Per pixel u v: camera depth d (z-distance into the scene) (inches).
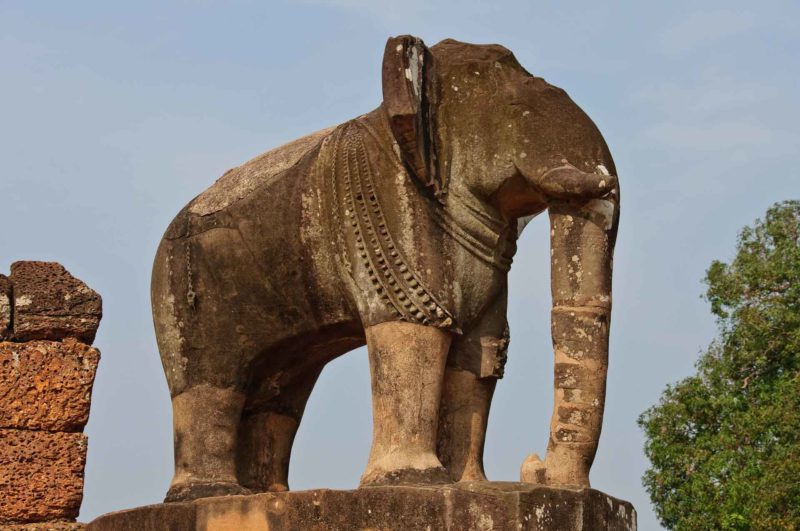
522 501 248.5
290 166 289.3
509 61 283.3
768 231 764.0
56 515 333.1
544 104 273.9
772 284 745.6
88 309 345.1
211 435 292.0
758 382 731.4
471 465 278.1
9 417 334.0
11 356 336.2
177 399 296.0
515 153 269.9
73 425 338.6
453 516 249.8
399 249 270.2
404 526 251.6
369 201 273.3
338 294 281.1
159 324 301.0
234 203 292.7
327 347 296.4
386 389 268.5
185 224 298.7
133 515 282.0
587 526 257.4
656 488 711.7
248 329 292.4
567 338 266.2
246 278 290.5
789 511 654.5
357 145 278.5
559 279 268.5
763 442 695.1
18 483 331.3
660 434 722.8
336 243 277.4
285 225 285.0
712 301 761.0
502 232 277.9
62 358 339.9
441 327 268.8
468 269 273.7
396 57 269.0
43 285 343.9
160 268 301.9
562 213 269.4
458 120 276.4
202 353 294.5
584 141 270.4
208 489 285.7
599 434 265.0
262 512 267.1
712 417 718.5
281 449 305.7
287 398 306.5
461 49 285.3
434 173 272.1
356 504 257.3
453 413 278.8
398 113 265.6
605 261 268.8
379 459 266.7
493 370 279.0
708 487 683.4
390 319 269.3
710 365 737.0
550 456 263.6
